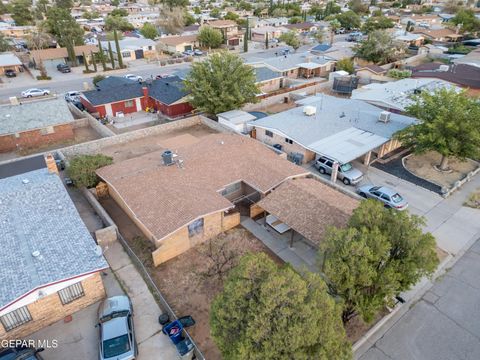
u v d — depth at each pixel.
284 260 21.92
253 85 43.16
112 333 15.88
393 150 36.16
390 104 40.53
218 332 12.66
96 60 75.31
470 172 30.50
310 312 11.40
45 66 74.06
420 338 17.05
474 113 27.69
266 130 36.72
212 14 139.00
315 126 35.53
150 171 26.56
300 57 66.81
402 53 76.94
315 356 11.44
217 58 42.22
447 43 89.69
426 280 20.34
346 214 21.23
